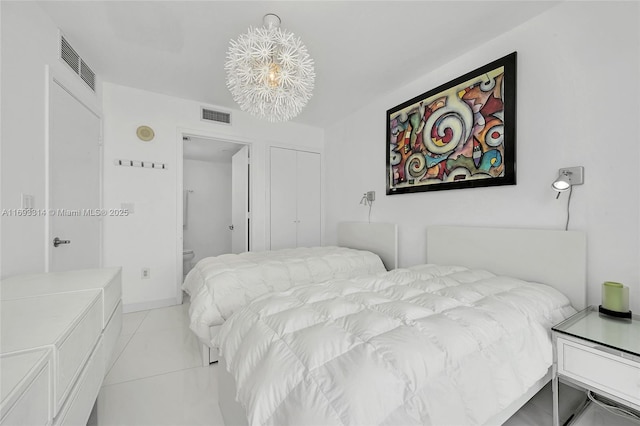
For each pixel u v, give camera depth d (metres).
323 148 4.05
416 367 0.79
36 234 1.59
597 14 1.50
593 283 1.50
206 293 1.77
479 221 2.07
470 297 1.31
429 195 2.47
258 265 2.08
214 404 1.42
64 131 1.94
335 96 2.97
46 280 1.26
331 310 1.09
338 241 3.63
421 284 1.52
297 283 2.08
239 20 1.81
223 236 5.23
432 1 1.64
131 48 2.13
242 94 1.62
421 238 2.54
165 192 2.96
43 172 1.68
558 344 1.17
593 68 1.51
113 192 2.70
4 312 0.87
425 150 2.45
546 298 1.40
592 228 1.51
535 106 1.76
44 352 0.63
